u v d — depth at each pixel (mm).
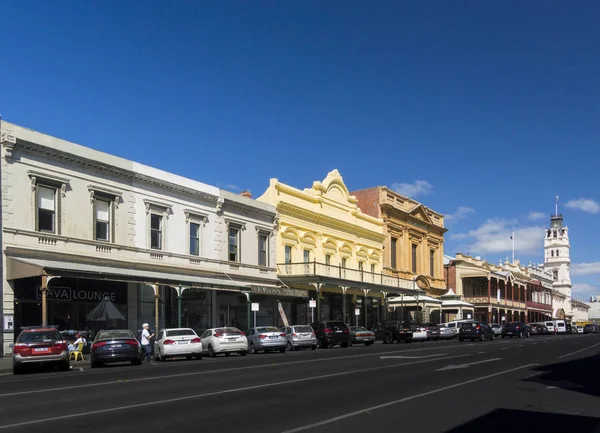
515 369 18781
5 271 24016
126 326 29359
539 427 9391
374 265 53438
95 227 28297
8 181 24500
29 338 19766
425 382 15070
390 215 56719
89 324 27531
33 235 25250
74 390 13703
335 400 11969
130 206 30266
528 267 104188
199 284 29734
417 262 62500
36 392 13414
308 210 44031
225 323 36156
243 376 16547
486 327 46250
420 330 44781
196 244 34625
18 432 8828
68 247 26750
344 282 42375
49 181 26203
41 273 22797
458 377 16281
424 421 9734
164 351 24391
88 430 8984
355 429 9062
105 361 21594
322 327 35281
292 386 14188
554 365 20453
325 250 46188
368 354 26359
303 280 39938
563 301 136375
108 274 24938
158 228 32125
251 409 10859
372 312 52938
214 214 35875
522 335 56000
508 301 83938
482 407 11172
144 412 10547
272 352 30406
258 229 39406
